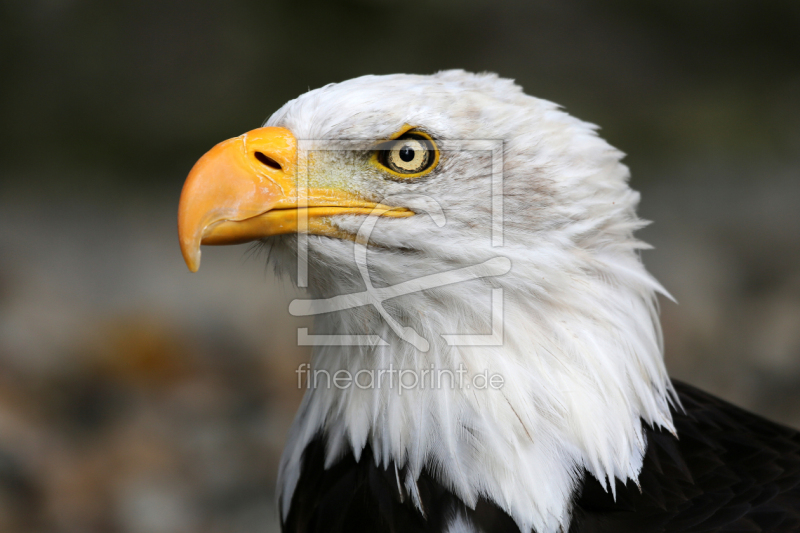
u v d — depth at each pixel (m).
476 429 4.48
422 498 4.56
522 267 4.48
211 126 20.70
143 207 19.02
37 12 20.86
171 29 21.30
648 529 4.52
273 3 21.56
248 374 13.06
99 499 10.30
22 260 16.61
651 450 4.77
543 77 22.27
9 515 9.82
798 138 21.59
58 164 20.17
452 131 4.47
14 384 12.19
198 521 10.05
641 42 23.33
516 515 4.45
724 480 4.86
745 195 19.55
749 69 23.59
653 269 16.53
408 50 21.84
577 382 4.48
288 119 4.75
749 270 16.55
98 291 15.65
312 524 5.00
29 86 20.73
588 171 4.67
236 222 4.54
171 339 13.73
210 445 11.29
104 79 20.94
